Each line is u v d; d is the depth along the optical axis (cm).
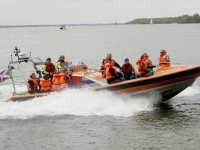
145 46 5912
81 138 1095
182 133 1117
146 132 1138
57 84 1434
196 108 1444
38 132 1162
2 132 1169
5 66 3356
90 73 1491
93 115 1337
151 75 1440
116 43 7175
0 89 1967
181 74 1430
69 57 4322
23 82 2247
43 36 13238
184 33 12312
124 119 1287
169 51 4653
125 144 1036
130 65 1492
